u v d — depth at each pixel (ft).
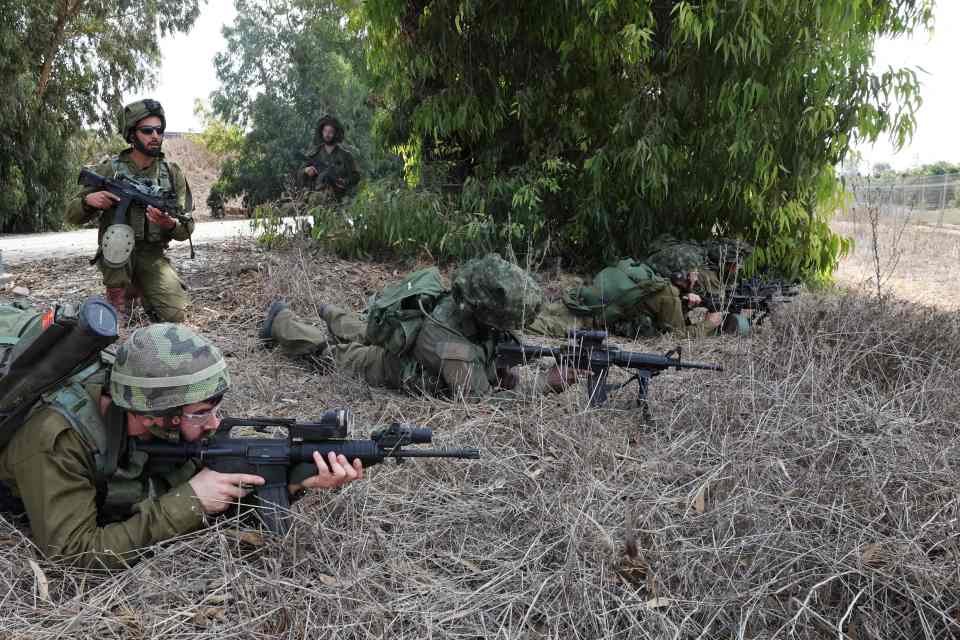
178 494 8.56
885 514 9.50
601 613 8.06
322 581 8.38
